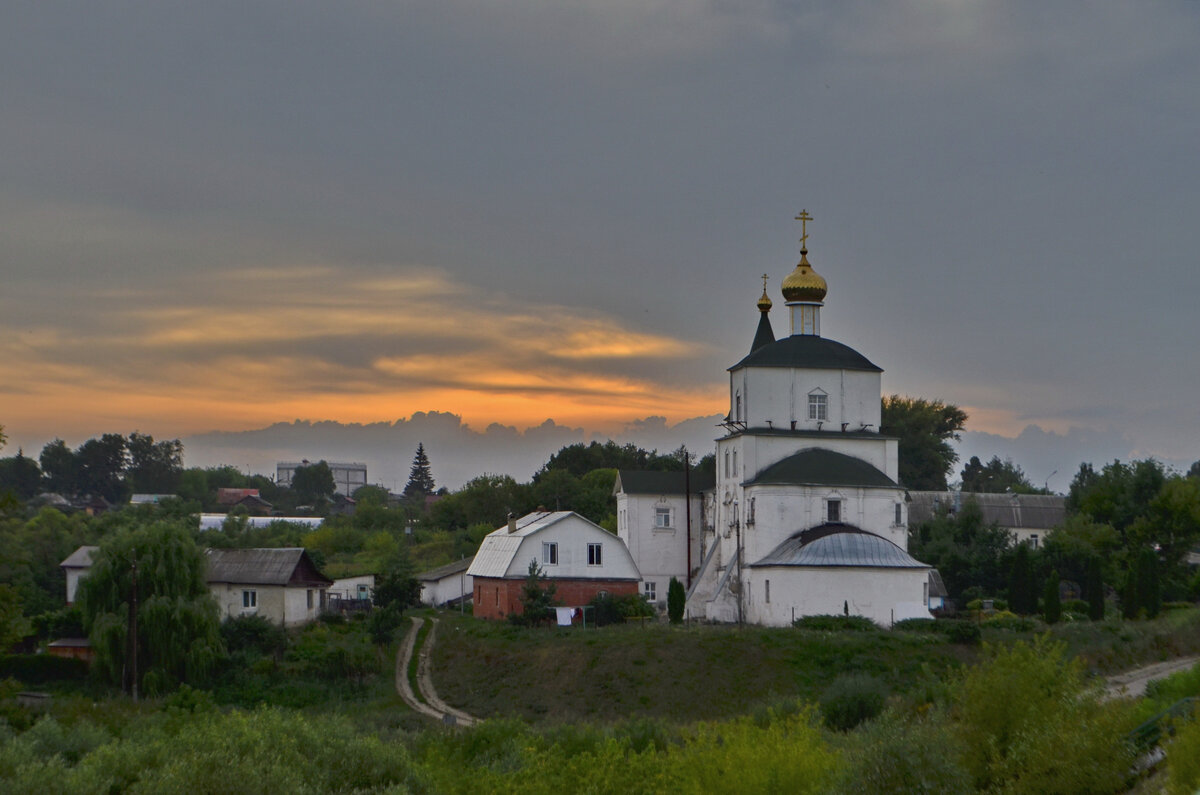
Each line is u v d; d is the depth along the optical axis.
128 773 32.50
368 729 50.69
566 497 149.25
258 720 35.56
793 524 83.62
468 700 66.50
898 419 160.00
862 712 47.66
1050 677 34.16
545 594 84.56
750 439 87.19
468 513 153.00
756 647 67.62
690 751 33.00
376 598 94.62
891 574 77.44
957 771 29.94
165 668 68.19
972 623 68.38
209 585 83.88
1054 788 31.16
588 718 61.78
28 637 73.56
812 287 94.75
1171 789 28.12
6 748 34.09
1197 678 39.91
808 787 30.80
